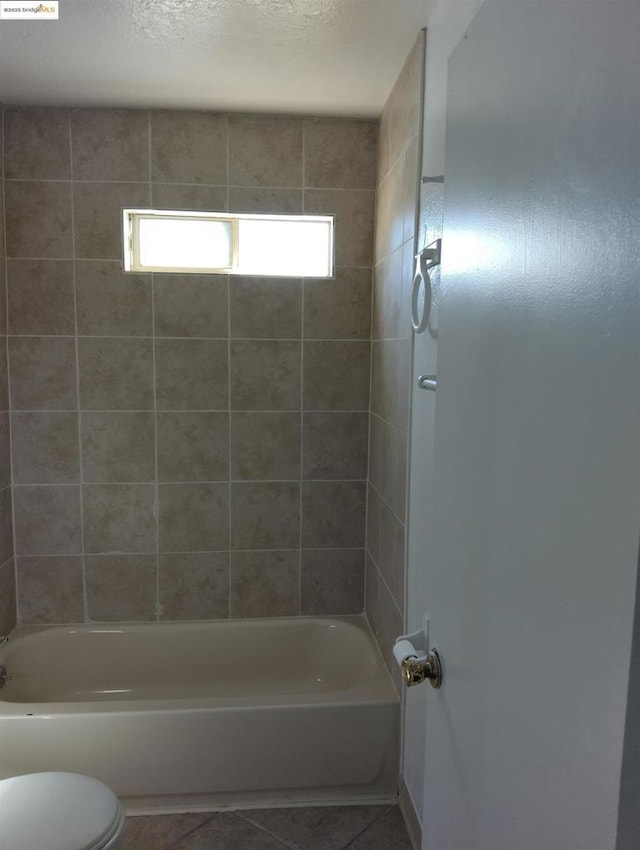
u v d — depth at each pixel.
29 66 1.98
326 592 2.65
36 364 2.43
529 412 0.63
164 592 2.59
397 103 2.06
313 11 1.62
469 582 0.82
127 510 2.54
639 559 0.45
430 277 1.61
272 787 1.98
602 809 0.50
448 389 0.92
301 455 2.58
